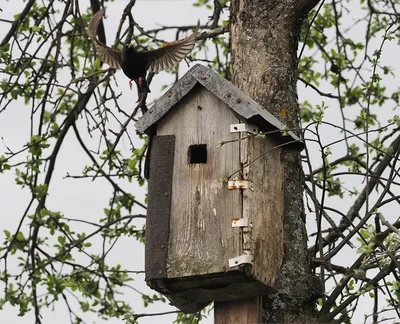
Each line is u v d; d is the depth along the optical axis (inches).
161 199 445.4
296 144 466.3
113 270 597.3
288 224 465.4
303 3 497.7
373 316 429.7
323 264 461.1
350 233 460.4
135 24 603.2
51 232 644.1
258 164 444.1
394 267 441.1
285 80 486.3
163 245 438.9
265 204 444.1
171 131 453.1
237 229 430.9
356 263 447.2
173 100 451.5
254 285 434.9
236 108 439.8
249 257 425.1
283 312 453.1
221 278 431.8
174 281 438.3
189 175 444.1
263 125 449.1
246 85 486.9
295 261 460.4
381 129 443.8
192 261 433.4
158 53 483.2
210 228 434.9
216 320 450.0
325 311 450.9
